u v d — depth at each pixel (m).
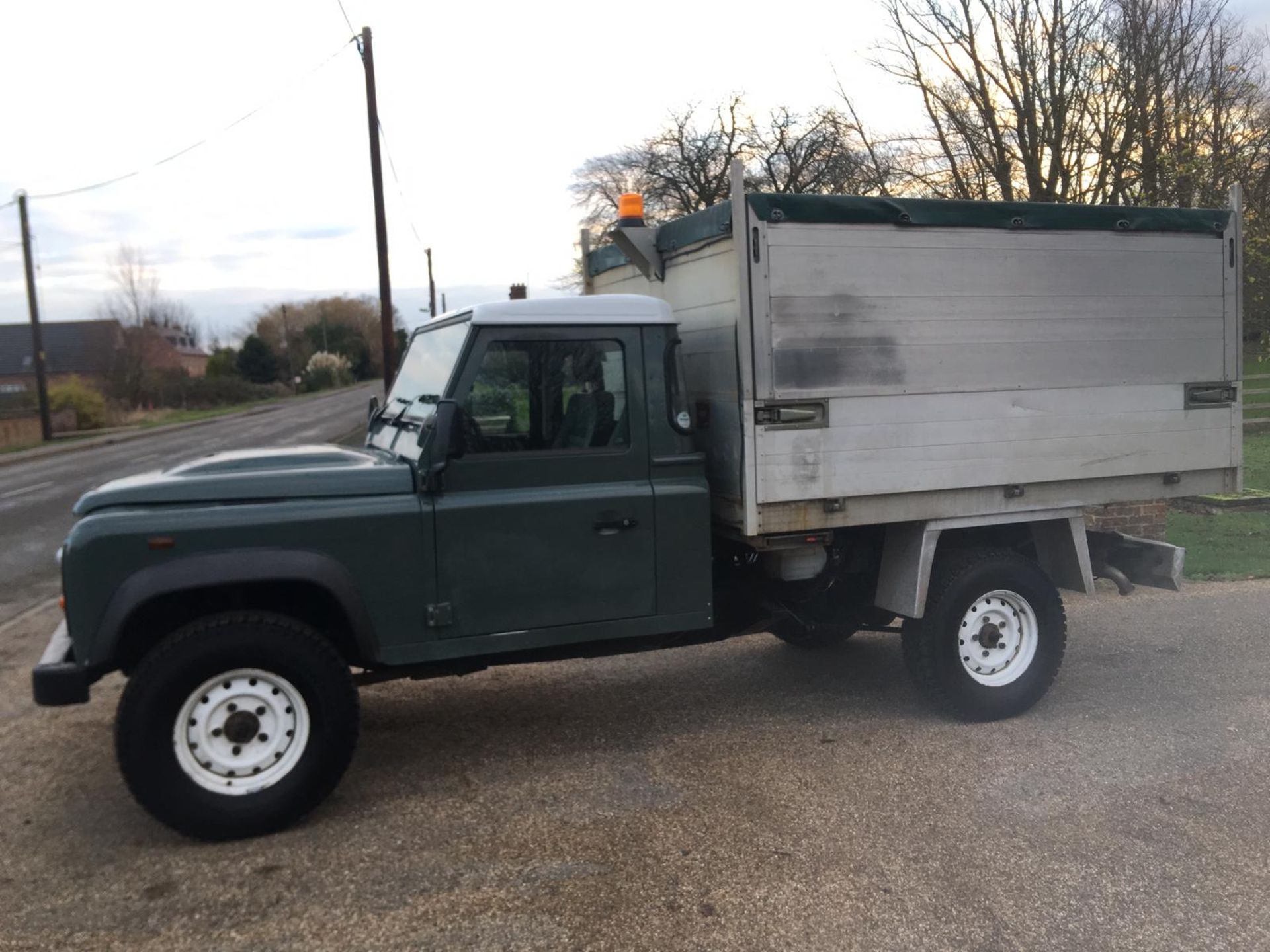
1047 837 3.84
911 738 4.91
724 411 4.68
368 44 16.22
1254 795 4.18
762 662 6.31
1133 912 3.31
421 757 4.79
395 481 4.18
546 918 3.30
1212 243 5.29
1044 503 5.09
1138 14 14.42
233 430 34.56
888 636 6.93
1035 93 15.33
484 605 4.26
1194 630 6.72
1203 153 14.07
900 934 3.19
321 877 3.60
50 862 3.76
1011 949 3.11
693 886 3.50
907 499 4.82
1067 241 4.98
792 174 24.61
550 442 4.37
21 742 5.05
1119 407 5.16
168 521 3.84
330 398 60.69
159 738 3.77
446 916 3.33
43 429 32.97
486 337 4.27
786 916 3.30
